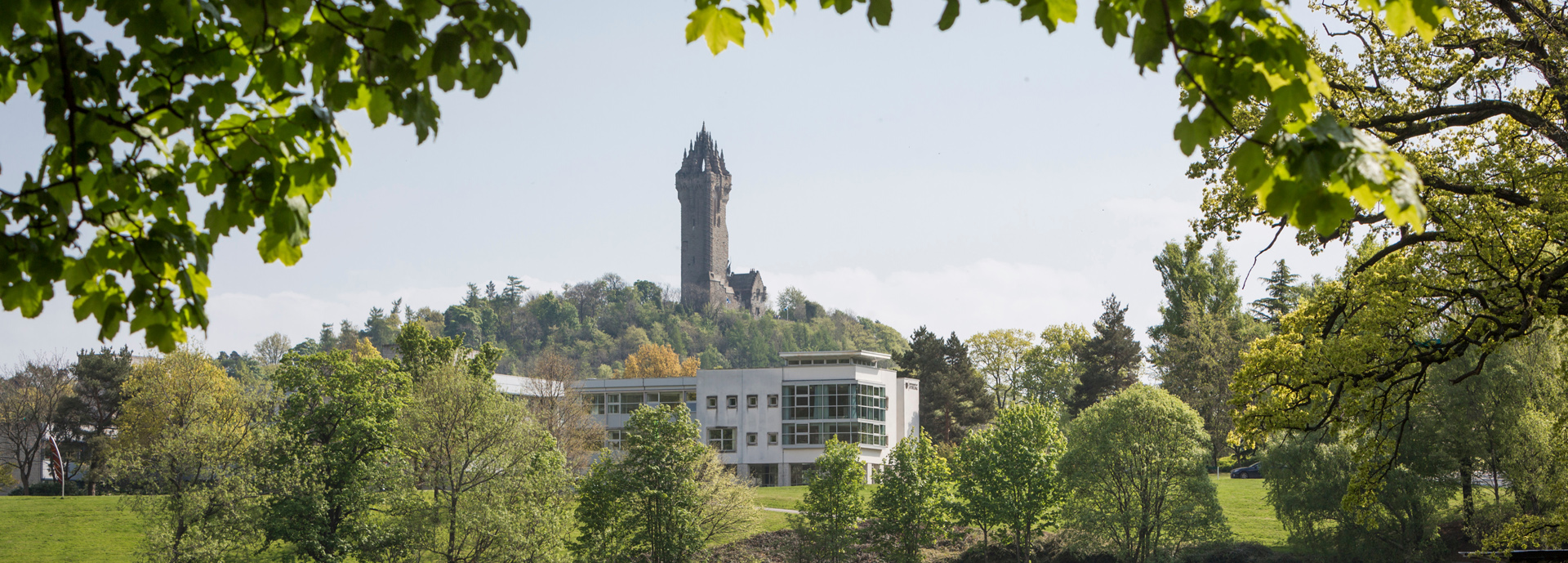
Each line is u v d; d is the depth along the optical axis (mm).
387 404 54938
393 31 5152
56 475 90125
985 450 58562
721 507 57469
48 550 62281
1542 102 24844
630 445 56719
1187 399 91375
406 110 5359
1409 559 46938
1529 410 44000
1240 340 89062
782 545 62906
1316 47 25188
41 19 5234
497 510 50812
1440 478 47781
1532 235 22609
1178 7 4969
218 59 5539
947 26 5180
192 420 72250
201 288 6031
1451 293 24172
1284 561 51906
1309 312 27984
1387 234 25188
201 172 5773
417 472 54562
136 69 5543
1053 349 125188
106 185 5605
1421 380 25672
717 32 5953
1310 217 4742
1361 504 26844
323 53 5289
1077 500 56000
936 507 57312
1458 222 22594
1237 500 71125
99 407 94688
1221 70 4930
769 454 103812
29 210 5355
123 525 68000
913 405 110188
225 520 50281
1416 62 24922
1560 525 27719
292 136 5500
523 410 56438
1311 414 26953
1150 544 54344
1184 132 5137
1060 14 5203
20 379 94250
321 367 58156
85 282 5766
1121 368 109438
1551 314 21828
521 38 5402
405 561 51875
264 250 5832
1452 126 23281
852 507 56906
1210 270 96375
